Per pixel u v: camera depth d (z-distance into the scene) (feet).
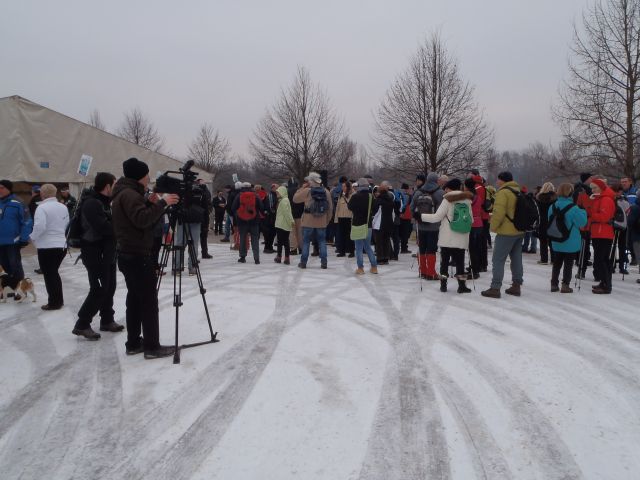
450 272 32.71
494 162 73.82
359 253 32.40
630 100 54.80
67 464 10.61
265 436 11.59
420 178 34.50
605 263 26.23
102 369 15.81
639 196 30.78
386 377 14.97
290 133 85.66
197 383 14.56
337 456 10.77
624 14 54.49
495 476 10.10
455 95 68.39
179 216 17.10
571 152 62.28
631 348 17.62
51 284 23.35
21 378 15.23
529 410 12.92
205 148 126.41
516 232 24.58
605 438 11.57
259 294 26.35
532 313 22.24
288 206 37.04
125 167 16.01
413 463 10.53
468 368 15.70
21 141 50.78
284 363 16.07
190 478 10.02
